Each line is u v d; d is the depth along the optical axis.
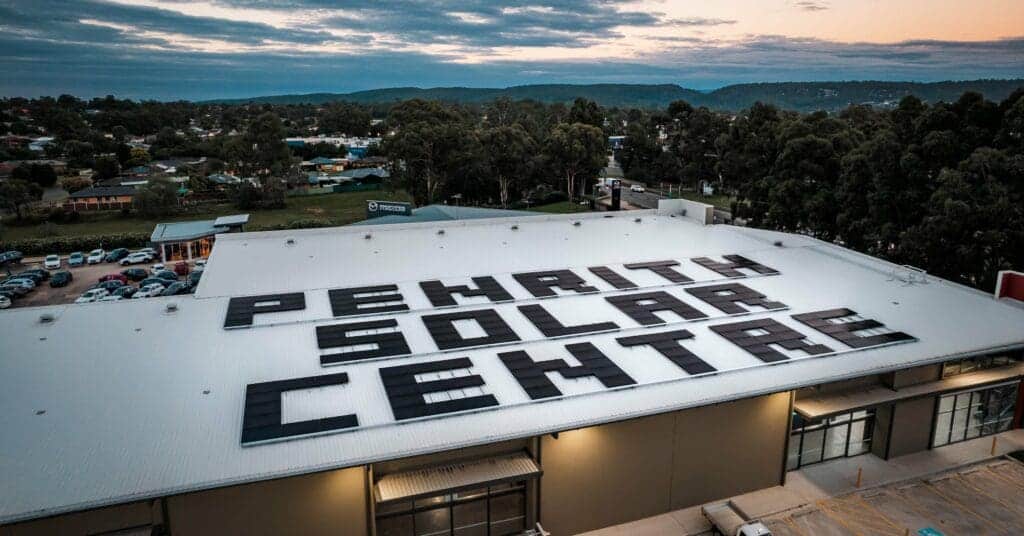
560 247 47.88
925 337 31.67
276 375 26.89
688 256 46.19
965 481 29.16
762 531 24.12
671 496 27.31
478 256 44.97
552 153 113.31
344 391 25.61
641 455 26.30
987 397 32.75
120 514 20.27
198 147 175.38
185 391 25.38
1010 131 51.34
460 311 34.47
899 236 54.00
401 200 121.81
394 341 30.36
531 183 118.94
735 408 27.47
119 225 97.94
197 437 22.06
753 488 28.72
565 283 39.47
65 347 29.34
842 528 25.81
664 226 55.56
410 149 101.81
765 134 86.81
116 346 29.55
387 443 22.00
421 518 24.06
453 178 110.88
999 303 36.62
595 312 34.75
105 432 22.22
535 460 24.61
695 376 27.30
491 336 31.12
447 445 21.88
